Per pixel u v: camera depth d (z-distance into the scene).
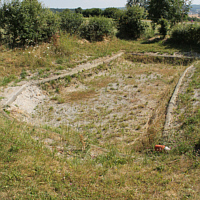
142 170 4.20
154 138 5.42
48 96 8.77
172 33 17.06
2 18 12.37
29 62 10.68
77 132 6.07
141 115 7.19
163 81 10.27
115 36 19.00
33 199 3.17
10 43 12.70
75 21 16.61
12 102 7.31
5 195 3.16
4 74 9.33
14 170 3.67
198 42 16.11
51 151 4.64
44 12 14.02
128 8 20.06
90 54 13.55
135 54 14.38
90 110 7.62
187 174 3.91
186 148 4.68
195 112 6.30
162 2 19.64
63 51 12.63
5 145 4.32
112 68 12.44
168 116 6.42
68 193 3.43
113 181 3.80
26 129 5.44
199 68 10.70
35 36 13.08
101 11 32.84
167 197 3.38
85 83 10.21
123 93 9.06
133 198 3.39
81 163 4.34
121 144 5.59
